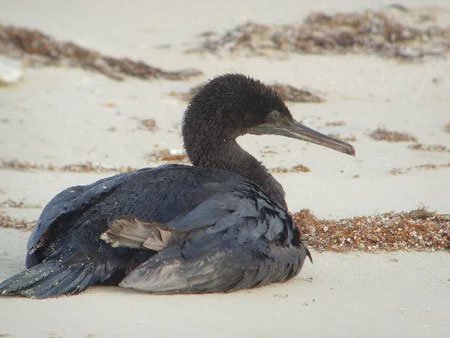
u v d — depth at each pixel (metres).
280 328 9.68
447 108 22.53
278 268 10.79
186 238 10.27
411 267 12.03
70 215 10.86
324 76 24.61
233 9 29.89
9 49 25.03
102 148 19.30
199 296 10.49
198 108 12.40
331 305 10.49
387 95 23.53
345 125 20.80
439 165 17.64
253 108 12.55
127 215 10.55
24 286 10.13
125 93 23.06
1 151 18.91
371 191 15.94
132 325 9.59
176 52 26.25
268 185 12.52
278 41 26.70
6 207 15.16
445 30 27.83
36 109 21.69
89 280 10.30
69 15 29.27
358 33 27.34
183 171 11.27
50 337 9.27
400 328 9.81
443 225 13.27
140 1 30.97
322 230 13.22
